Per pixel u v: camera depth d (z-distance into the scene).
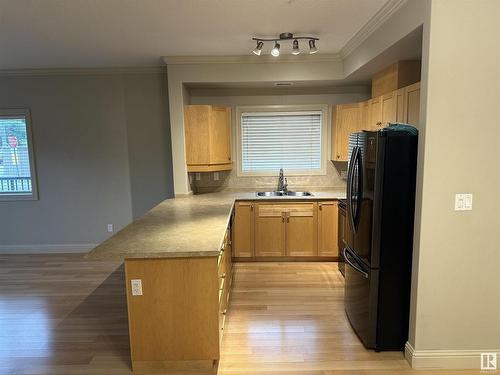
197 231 2.57
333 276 3.88
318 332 2.71
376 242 2.37
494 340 2.24
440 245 2.16
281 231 4.27
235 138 4.80
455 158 2.09
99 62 4.22
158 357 2.27
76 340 2.65
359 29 3.09
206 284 2.21
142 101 4.65
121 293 3.51
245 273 3.98
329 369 2.26
